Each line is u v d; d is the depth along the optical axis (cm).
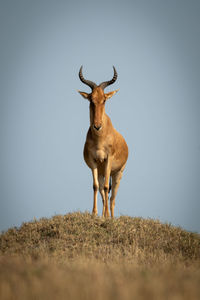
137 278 2280
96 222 4409
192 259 3497
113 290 1931
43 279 2186
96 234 4166
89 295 1819
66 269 2570
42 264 2725
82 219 4462
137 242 3975
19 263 2758
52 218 4631
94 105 5034
